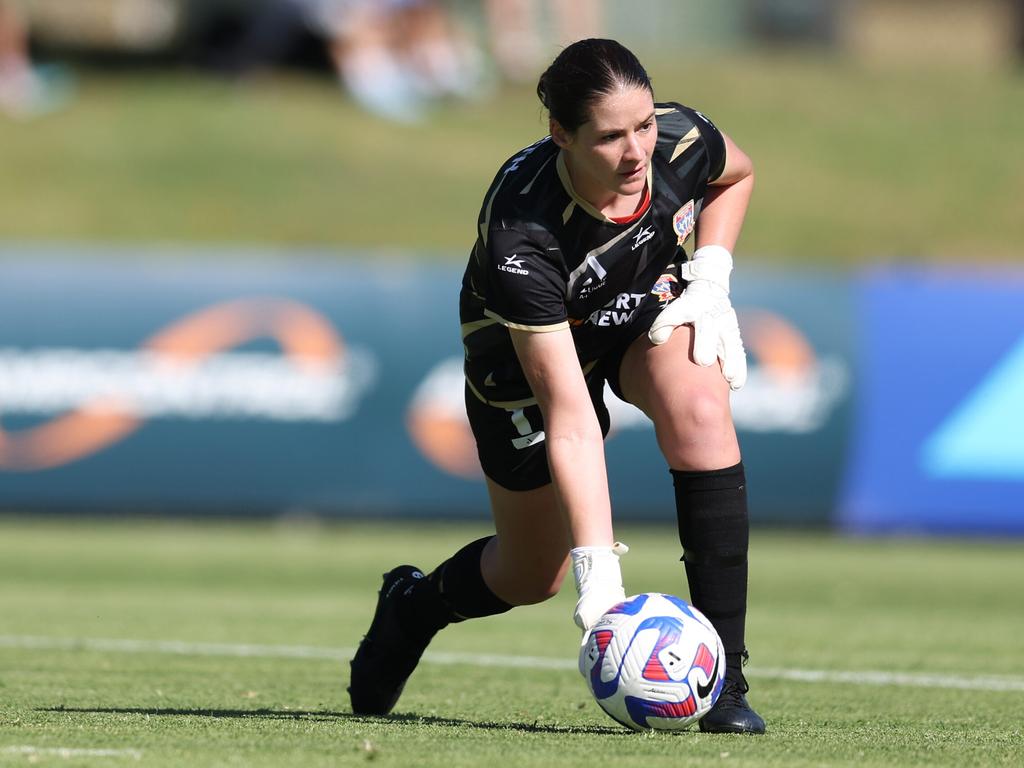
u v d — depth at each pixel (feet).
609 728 45.14
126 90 285.43
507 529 46.96
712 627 40.81
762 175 272.92
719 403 43.04
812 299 150.41
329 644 76.54
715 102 304.91
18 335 146.92
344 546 137.28
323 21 290.97
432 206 253.44
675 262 46.16
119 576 114.73
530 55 306.35
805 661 72.49
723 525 43.01
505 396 44.45
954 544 148.05
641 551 137.18
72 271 147.74
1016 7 414.00
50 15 307.78
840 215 260.01
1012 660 74.43
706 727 43.11
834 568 128.67
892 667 70.13
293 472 149.79
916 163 280.72
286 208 248.73
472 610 49.32
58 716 46.21
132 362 147.84
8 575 114.21
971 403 149.89
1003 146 289.12
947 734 45.93
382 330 151.23
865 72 330.13
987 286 150.61
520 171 41.60
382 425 151.02
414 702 54.95
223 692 56.39
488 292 41.93
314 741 39.75
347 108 286.46
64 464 147.23
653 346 43.83
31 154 257.96
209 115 276.82
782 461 149.48
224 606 96.84
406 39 292.61
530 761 35.94
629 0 338.54
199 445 148.56
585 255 41.52
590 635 40.42
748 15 358.23
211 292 149.18
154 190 250.78
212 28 297.74
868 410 150.10
